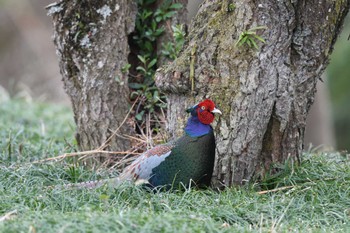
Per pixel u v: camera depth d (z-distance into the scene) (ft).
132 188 33.45
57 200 32.04
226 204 32.22
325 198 33.94
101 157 40.37
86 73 39.93
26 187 33.78
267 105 35.19
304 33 35.24
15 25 104.63
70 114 63.05
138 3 41.93
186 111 35.14
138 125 41.27
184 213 30.19
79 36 39.65
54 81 98.58
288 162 36.55
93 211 29.81
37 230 26.89
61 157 40.09
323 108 80.53
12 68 102.89
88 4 39.34
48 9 39.93
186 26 42.29
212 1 35.86
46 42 104.63
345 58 91.40
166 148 35.04
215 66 35.32
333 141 85.15
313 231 29.14
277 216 31.27
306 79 35.96
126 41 40.16
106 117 40.24
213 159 34.99
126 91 40.47
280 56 35.01
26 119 59.11
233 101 35.17
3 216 29.04
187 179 34.73
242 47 34.88
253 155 35.63
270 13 34.71
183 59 35.96
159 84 36.60
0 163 40.32
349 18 82.84
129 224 27.40
